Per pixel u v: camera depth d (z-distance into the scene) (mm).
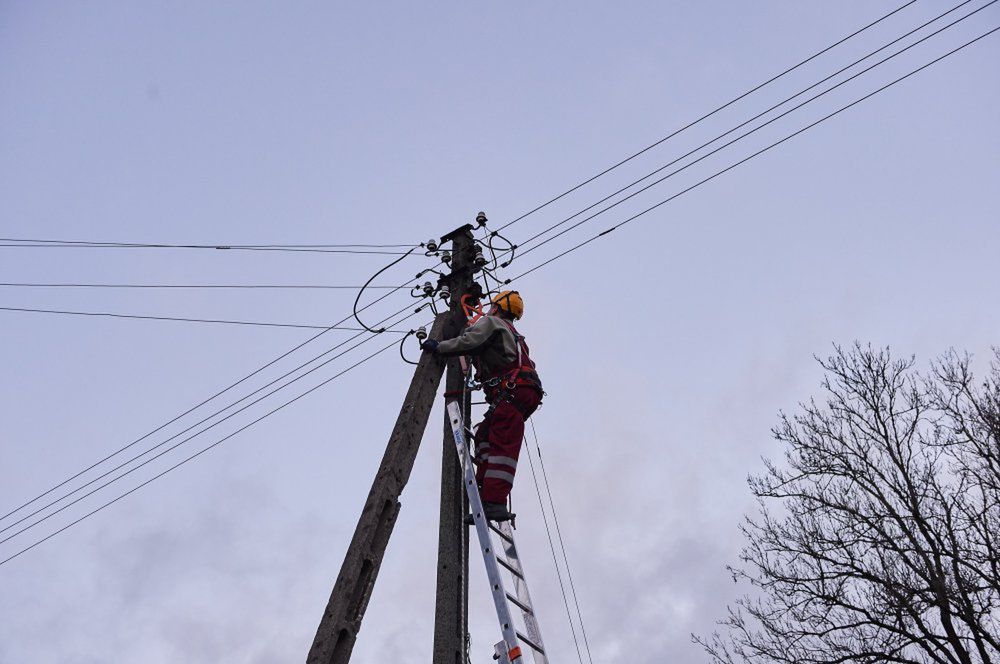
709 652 12734
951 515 12594
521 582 6578
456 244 8242
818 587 12578
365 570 6137
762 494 13734
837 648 12062
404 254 8211
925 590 11828
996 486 12625
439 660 6156
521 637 6102
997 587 11867
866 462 13273
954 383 13531
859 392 13945
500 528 6914
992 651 11797
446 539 6613
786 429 14234
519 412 6695
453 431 6949
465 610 6449
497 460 6527
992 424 12852
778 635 12492
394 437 6672
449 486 6863
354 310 8273
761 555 13266
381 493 6355
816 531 13055
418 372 7035
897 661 11773
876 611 12211
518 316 7156
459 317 7551
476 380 6980
